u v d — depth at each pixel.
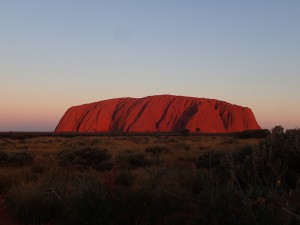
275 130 9.41
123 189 5.97
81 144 42.34
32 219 6.19
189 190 6.72
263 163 7.41
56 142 48.94
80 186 5.94
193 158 19.88
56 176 8.52
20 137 67.00
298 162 8.13
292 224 4.42
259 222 4.46
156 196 5.75
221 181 7.18
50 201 6.45
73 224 5.30
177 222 5.07
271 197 4.99
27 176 11.03
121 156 18.73
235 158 9.07
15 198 6.80
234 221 4.72
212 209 4.98
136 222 5.08
